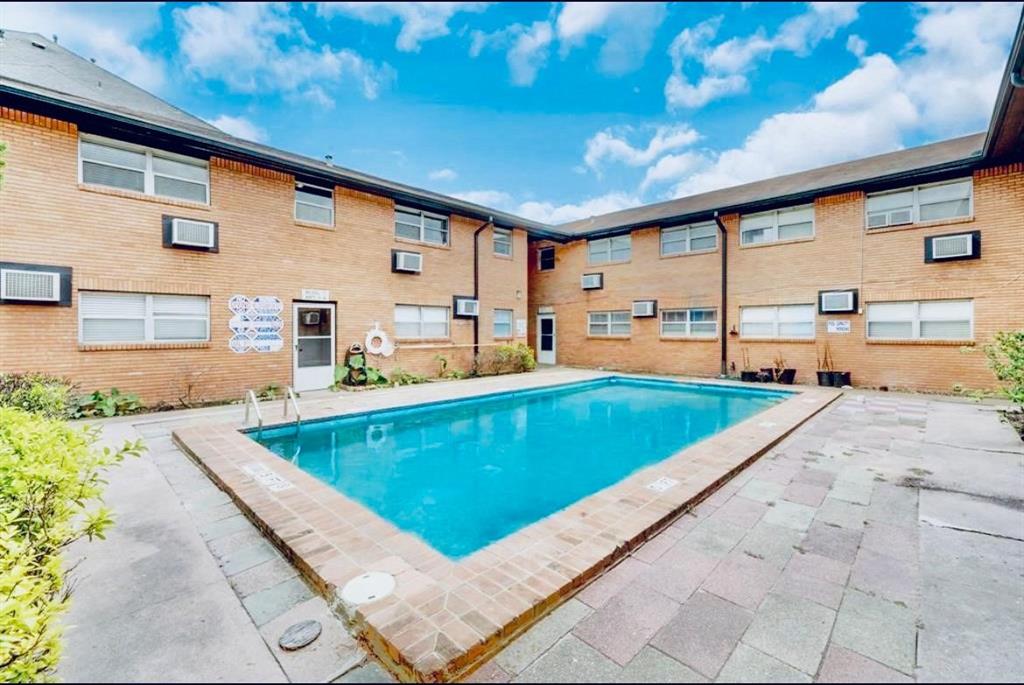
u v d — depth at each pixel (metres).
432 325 12.63
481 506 4.70
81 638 2.01
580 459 6.28
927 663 1.92
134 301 7.75
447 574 2.55
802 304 11.56
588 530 3.11
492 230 14.34
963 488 4.01
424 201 12.00
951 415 7.30
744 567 2.74
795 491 4.03
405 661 1.86
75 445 2.50
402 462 6.08
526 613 2.20
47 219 6.88
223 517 3.49
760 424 6.43
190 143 8.03
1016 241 8.79
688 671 1.89
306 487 3.98
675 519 3.45
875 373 10.42
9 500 2.05
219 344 8.62
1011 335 5.84
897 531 3.19
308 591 2.48
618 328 15.45
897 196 10.27
